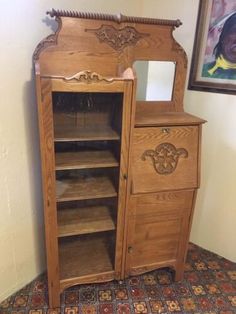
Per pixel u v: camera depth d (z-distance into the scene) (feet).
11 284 5.12
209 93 5.46
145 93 4.98
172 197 4.88
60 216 5.16
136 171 4.50
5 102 4.16
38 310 4.90
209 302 5.24
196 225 6.54
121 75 4.66
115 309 4.99
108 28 4.41
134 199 4.67
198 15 5.12
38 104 3.65
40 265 5.65
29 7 4.07
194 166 4.80
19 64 4.18
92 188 4.84
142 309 5.02
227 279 5.78
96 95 4.76
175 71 5.00
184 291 5.45
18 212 4.86
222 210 6.04
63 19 4.15
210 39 5.14
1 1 3.70
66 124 4.80
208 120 5.63
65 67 4.38
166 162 4.64
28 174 4.85
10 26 3.90
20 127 4.49
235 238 6.06
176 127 4.60
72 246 5.82
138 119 4.58
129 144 4.29
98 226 4.95
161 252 5.37
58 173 5.11
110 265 5.37
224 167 5.73
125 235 4.96
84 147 5.03
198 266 6.10
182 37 5.47
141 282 5.62
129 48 4.62
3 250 4.78
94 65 4.53
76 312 4.90
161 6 5.52
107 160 4.60
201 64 5.38
